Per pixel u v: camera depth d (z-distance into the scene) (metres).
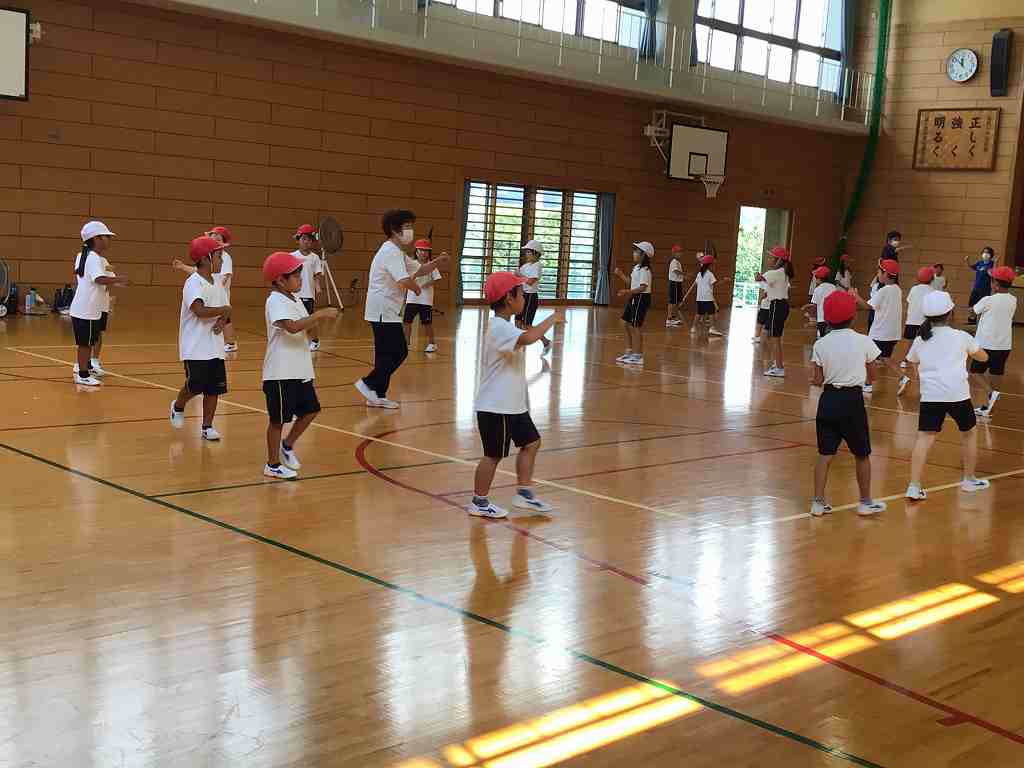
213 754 2.90
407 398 8.95
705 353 13.99
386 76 17.48
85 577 4.23
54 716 3.07
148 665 3.45
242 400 8.37
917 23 24.34
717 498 6.21
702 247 22.89
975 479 6.85
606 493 6.17
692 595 4.49
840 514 6.02
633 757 3.01
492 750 3.01
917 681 3.69
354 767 2.87
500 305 5.46
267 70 16.08
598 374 11.27
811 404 10.01
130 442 6.66
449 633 3.89
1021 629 4.29
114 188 14.80
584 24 19.53
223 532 4.94
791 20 23.31
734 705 3.41
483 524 5.38
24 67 13.56
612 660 3.73
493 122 19.02
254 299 16.44
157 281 15.36
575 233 20.80
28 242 14.14
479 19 17.95
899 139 24.81
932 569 5.05
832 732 3.25
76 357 9.99
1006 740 3.25
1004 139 23.36
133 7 14.64
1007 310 10.38
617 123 20.94
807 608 4.41
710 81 21.62
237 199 16.03
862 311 24.31
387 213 8.26
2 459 6.04
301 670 3.48
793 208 24.69
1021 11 22.98
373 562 4.65
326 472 6.24
